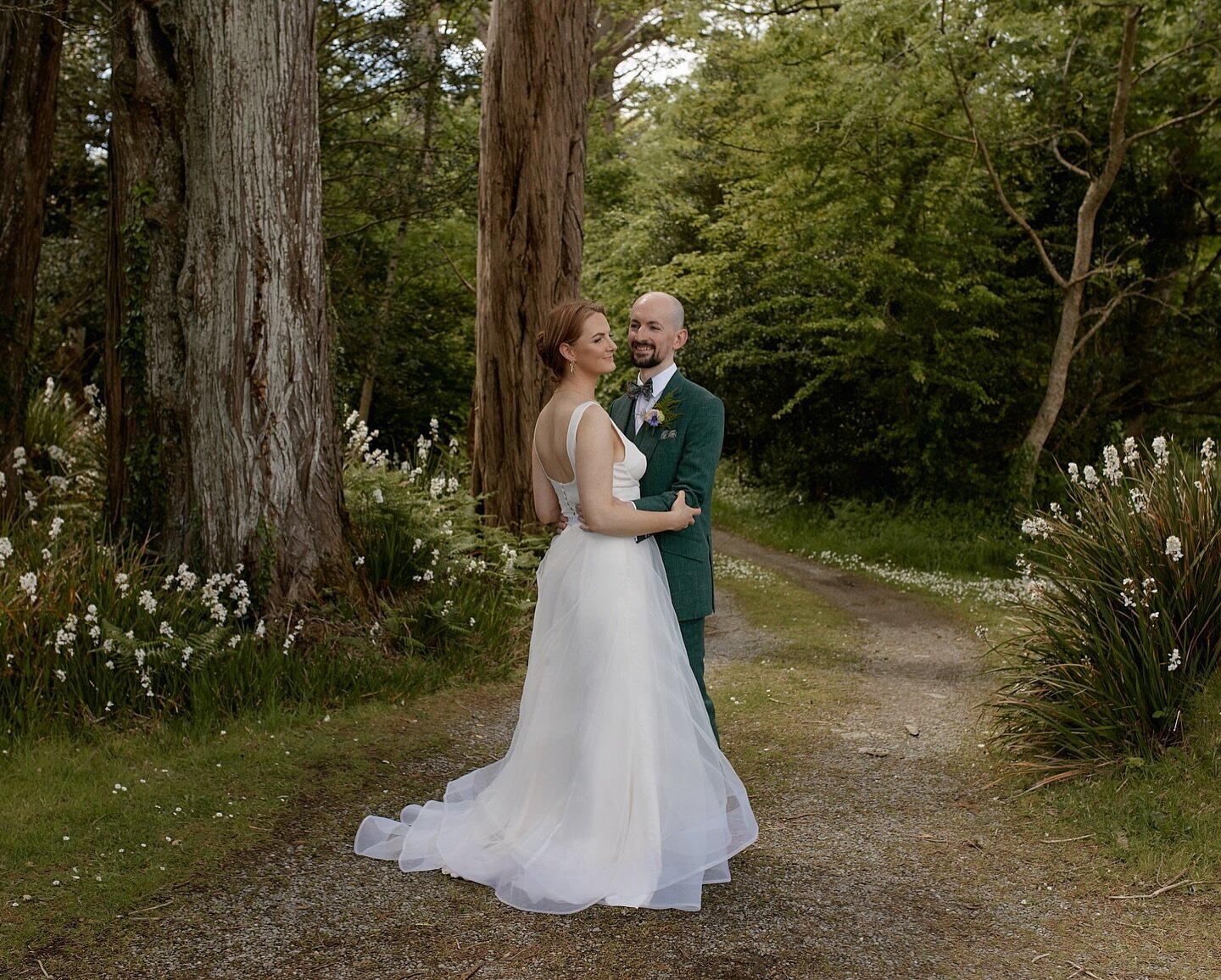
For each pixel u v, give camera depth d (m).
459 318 20.66
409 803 4.20
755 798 4.55
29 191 7.21
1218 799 3.94
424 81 15.09
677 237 20.52
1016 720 5.03
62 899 3.19
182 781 4.18
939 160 15.30
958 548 14.80
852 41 13.69
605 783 3.49
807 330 16.84
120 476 6.12
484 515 8.29
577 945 3.05
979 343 16.02
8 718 4.52
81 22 10.21
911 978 2.90
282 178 5.72
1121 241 16.11
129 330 5.91
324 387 6.04
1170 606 4.63
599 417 3.62
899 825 4.20
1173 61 14.45
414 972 2.86
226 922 3.11
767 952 3.04
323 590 5.91
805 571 13.47
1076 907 3.38
